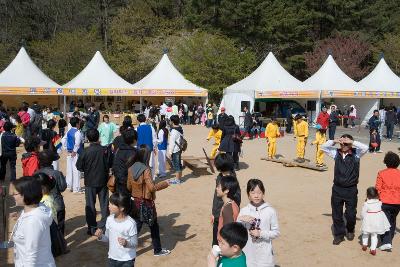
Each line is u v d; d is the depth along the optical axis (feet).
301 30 159.63
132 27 161.48
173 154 39.58
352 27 167.43
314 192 36.78
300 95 92.53
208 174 43.96
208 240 24.84
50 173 21.50
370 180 41.93
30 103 123.13
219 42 132.16
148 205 21.12
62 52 150.10
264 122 90.48
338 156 23.97
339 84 97.50
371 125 62.54
